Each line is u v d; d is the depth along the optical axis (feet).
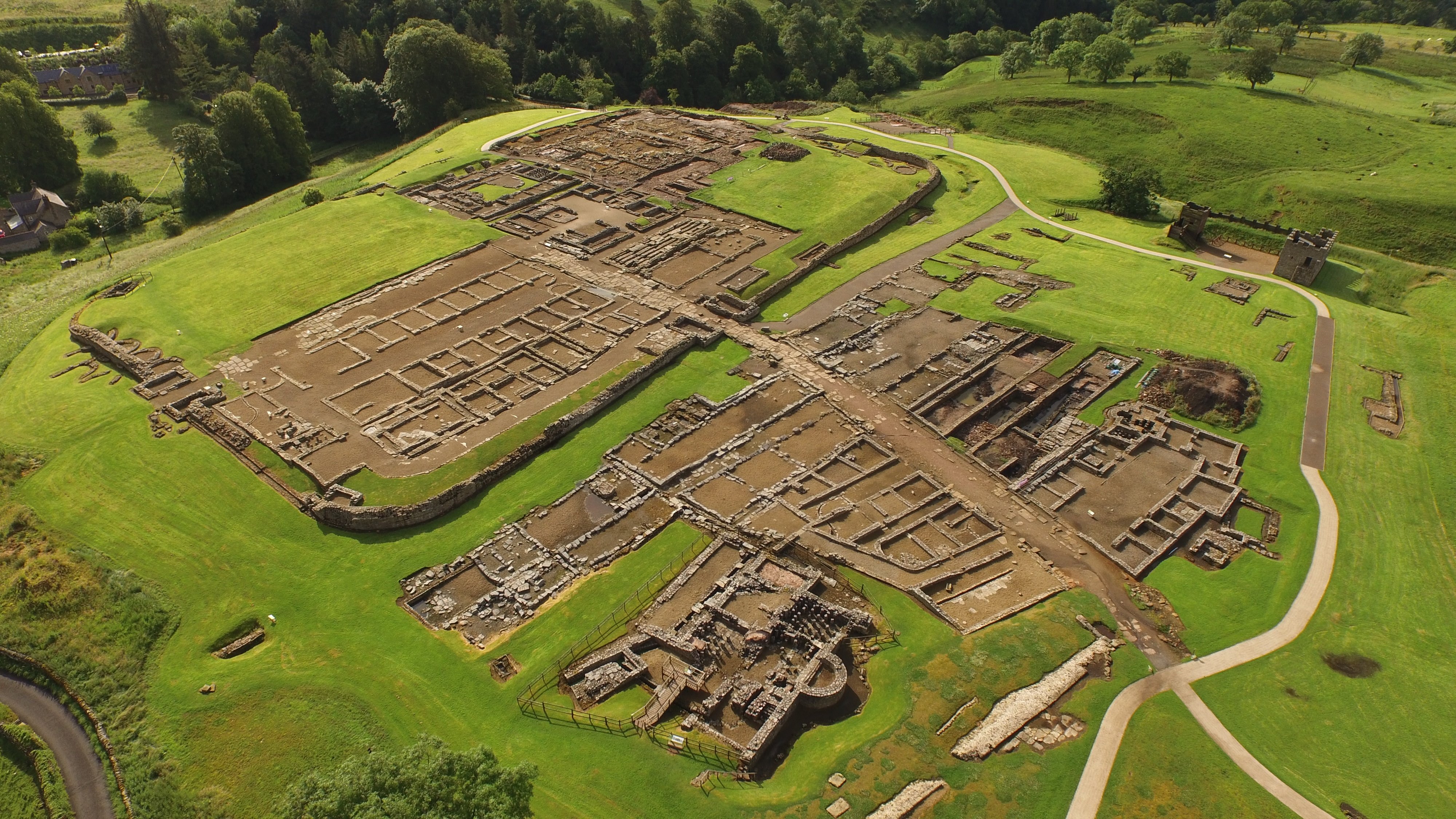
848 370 231.71
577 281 279.08
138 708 143.64
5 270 319.88
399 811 97.71
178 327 250.98
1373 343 237.04
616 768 128.36
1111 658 146.51
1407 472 188.85
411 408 215.72
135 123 458.09
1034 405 214.28
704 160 380.78
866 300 267.80
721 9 538.47
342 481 190.08
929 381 226.79
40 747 140.56
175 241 336.29
